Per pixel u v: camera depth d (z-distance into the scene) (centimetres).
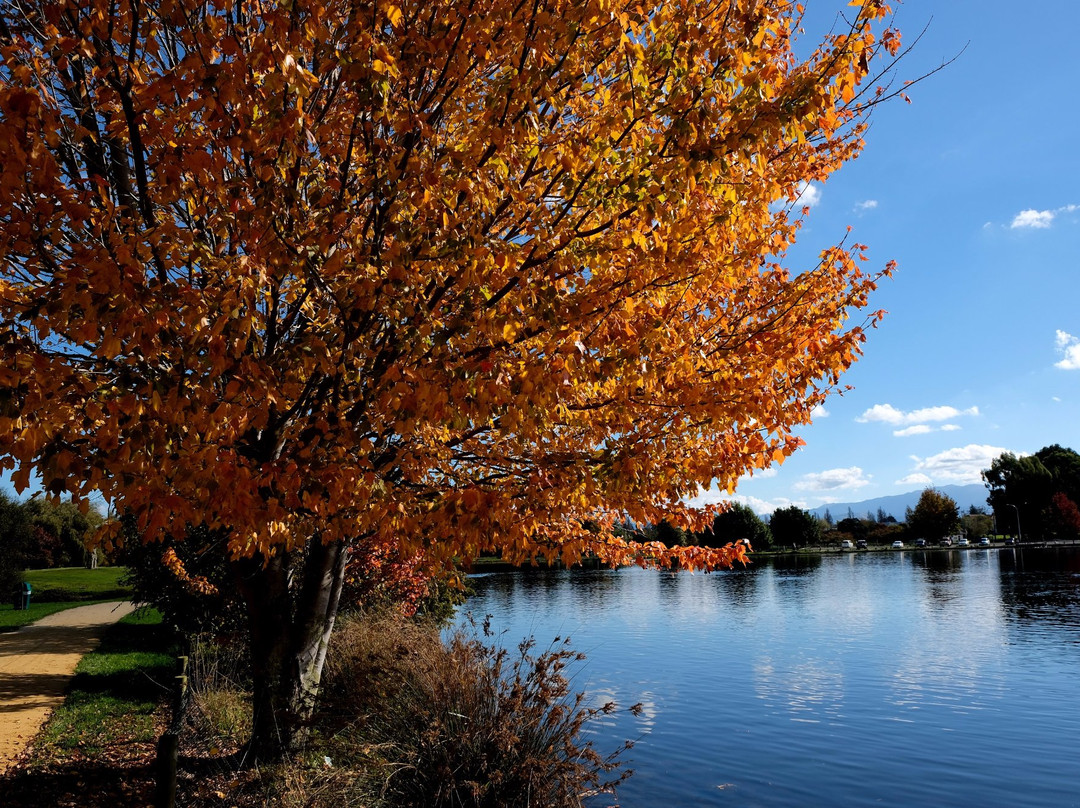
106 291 274
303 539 441
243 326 299
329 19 344
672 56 336
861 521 10850
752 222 429
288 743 704
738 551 582
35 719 954
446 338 334
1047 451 9194
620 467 401
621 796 906
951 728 1216
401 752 697
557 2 341
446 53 365
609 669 1720
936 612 2769
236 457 340
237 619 1210
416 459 438
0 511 2497
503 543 439
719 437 471
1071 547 7688
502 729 665
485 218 377
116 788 702
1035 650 1905
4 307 316
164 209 431
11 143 258
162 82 289
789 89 344
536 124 353
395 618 1178
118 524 373
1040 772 998
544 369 330
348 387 413
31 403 280
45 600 2933
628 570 6378
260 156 303
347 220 345
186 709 945
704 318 491
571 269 352
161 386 288
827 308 450
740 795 912
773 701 1408
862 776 988
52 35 316
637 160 352
